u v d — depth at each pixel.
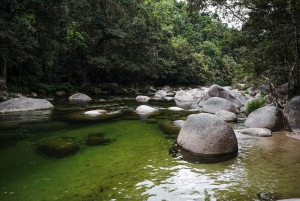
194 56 44.97
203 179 4.11
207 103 12.42
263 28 10.70
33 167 4.68
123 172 4.44
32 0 13.77
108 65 23.52
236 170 4.48
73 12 21.11
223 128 5.54
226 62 58.88
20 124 8.56
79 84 24.31
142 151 5.70
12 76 18.25
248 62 12.58
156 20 27.08
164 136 7.15
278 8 9.05
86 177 4.22
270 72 11.48
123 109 12.86
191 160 5.05
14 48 13.36
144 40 23.41
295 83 9.64
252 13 10.41
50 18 16.11
